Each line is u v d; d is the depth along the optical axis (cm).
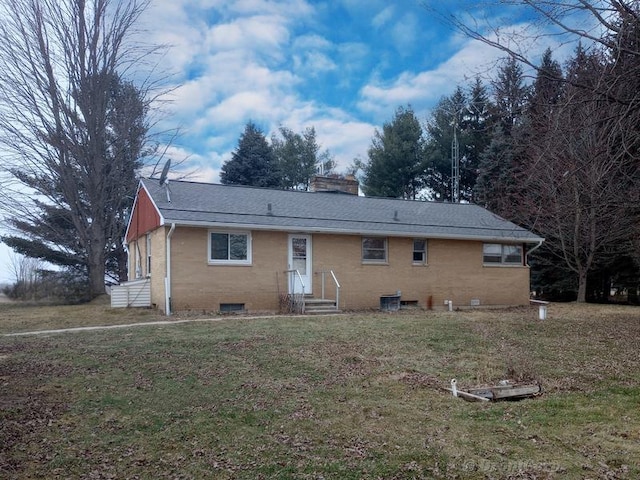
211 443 563
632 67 658
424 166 3888
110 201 2664
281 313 1761
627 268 2589
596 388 788
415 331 1270
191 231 1692
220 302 1720
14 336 1245
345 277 1930
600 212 1438
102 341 1130
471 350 1059
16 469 495
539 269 2864
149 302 1914
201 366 891
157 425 615
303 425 616
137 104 2723
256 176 4400
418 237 2047
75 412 656
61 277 2944
